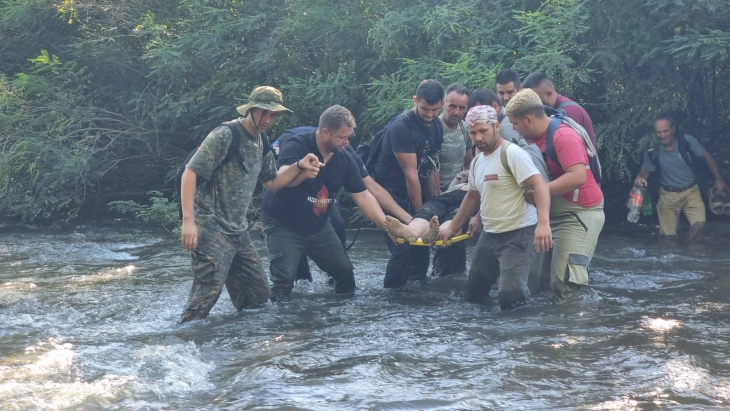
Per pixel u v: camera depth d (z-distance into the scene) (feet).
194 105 37.86
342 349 15.06
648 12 29.45
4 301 19.99
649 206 30.01
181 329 16.79
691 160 28.45
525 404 11.96
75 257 27.43
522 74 30.22
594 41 30.60
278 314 18.13
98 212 38.73
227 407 12.03
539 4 32.14
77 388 12.83
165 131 39.42
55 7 41.32
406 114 20.81
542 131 18.01
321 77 35.35
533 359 14.12
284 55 36.96
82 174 37.40
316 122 36.60
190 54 37.65
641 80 29.73
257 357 14.66
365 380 13.12
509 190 17.61
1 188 36.58
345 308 18.79
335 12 35.14
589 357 14.19
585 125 20.74
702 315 17.20
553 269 18.72
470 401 12.12
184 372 13.66
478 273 18.71
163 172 41.50
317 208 19.49
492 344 15.15
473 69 30.07
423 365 13.92
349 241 30.14
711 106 31.78
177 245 29.94
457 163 21.57
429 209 20.36
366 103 34.71
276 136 35.88
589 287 19.25
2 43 42.65
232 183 17.47
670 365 13.55
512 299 17.90
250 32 37.88
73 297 20.47
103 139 40.01
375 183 20.85
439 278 22.67
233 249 17.83
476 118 17.38
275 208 19.42
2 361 14.62
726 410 11.59
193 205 17.04
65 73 39.81
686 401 11.95
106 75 41.06
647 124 29.45
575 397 12.21
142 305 19.53
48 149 37.11
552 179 18.07
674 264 23.80
